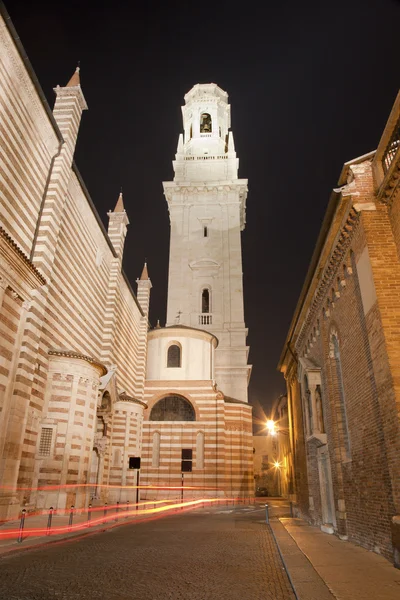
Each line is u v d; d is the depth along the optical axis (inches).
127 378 1636.3
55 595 329.1
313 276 787.4
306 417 928.9
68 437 953.5
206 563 472.4
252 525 875.4
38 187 940.0
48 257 937.5
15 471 769.6
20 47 799.7
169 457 1652.3
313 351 885.8
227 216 2541.8
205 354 1854.1
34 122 904.9
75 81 1116.5
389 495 465.1
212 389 1754.4
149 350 1855.3
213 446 1670.8
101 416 1286.9
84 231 1229.1
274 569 446.3
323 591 334.6
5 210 813.9
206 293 2437.3
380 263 496.1
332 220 620.1
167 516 1086.4
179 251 2465.6
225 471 1683.1
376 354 487.2
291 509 1125.7
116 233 1571.1
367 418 540.1
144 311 1908.2
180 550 554.3
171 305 2336.4
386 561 456.1
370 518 529.7
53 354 981.8
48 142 977.5
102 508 1127.6
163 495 1600.6
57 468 922.7
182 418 1740.9
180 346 1847.9
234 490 1672.0
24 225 885.8
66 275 1106.1
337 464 677.3
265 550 566.6
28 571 406.0
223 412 1721.2
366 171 541.6
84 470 980.6
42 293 889.5
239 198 2598.4
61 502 905.5
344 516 649.0
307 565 436.1
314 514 860.0
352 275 592.1
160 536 687.7
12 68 804.0
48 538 597.3
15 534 618.8
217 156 2765.7
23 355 813.9
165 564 460.4
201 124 3036.4
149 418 1743.4
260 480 3051.2
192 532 749.3
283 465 2432.3
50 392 964.0
